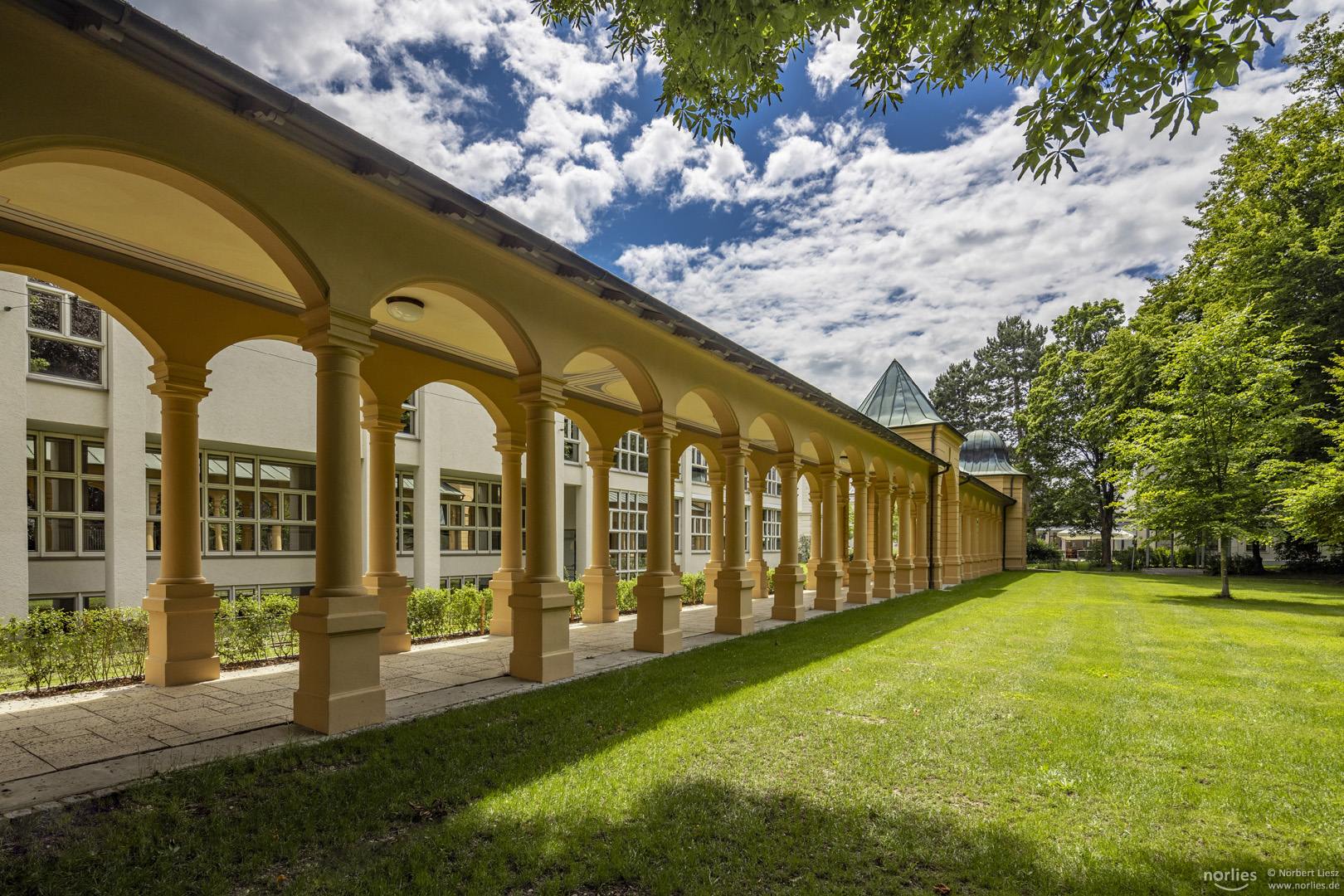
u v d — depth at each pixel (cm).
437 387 1684
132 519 1120
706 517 2845
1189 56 375
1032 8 424
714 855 314
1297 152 2278
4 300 963
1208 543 1806
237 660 791
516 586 709
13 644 628
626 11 489
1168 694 634
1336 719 552
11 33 331
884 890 284
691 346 960
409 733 487
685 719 532
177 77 380
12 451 965
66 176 459
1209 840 333
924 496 2242
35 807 346
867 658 819
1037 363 5150
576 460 2097
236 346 1297
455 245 600
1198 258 2603
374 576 877
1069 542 7088
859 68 520
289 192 464
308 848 320
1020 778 412
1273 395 1767
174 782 375
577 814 354
